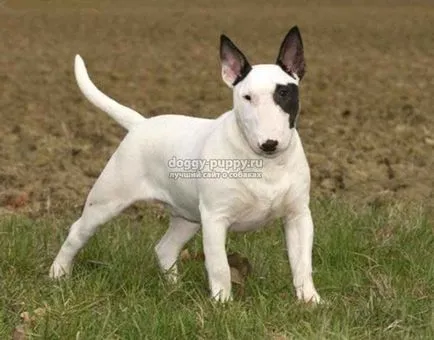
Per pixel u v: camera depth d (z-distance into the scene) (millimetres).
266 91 6582
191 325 6473
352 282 7578
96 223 7895
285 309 6840
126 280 7641
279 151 6586
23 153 14438
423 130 16812
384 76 25828
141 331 6375
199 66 28672
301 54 6953
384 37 38406
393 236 8688
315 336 6066
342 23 45750
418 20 46562
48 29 42781
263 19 49219
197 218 7598
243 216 7074
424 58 30719
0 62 29219
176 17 50812
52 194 11727
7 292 7316
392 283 7523
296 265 7141
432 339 6227
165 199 7684
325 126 17188
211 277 7066
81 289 7301
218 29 43719
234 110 6891
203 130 7316
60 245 8773
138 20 48719
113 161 7820
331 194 11383
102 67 28438
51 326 6465
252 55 32906
